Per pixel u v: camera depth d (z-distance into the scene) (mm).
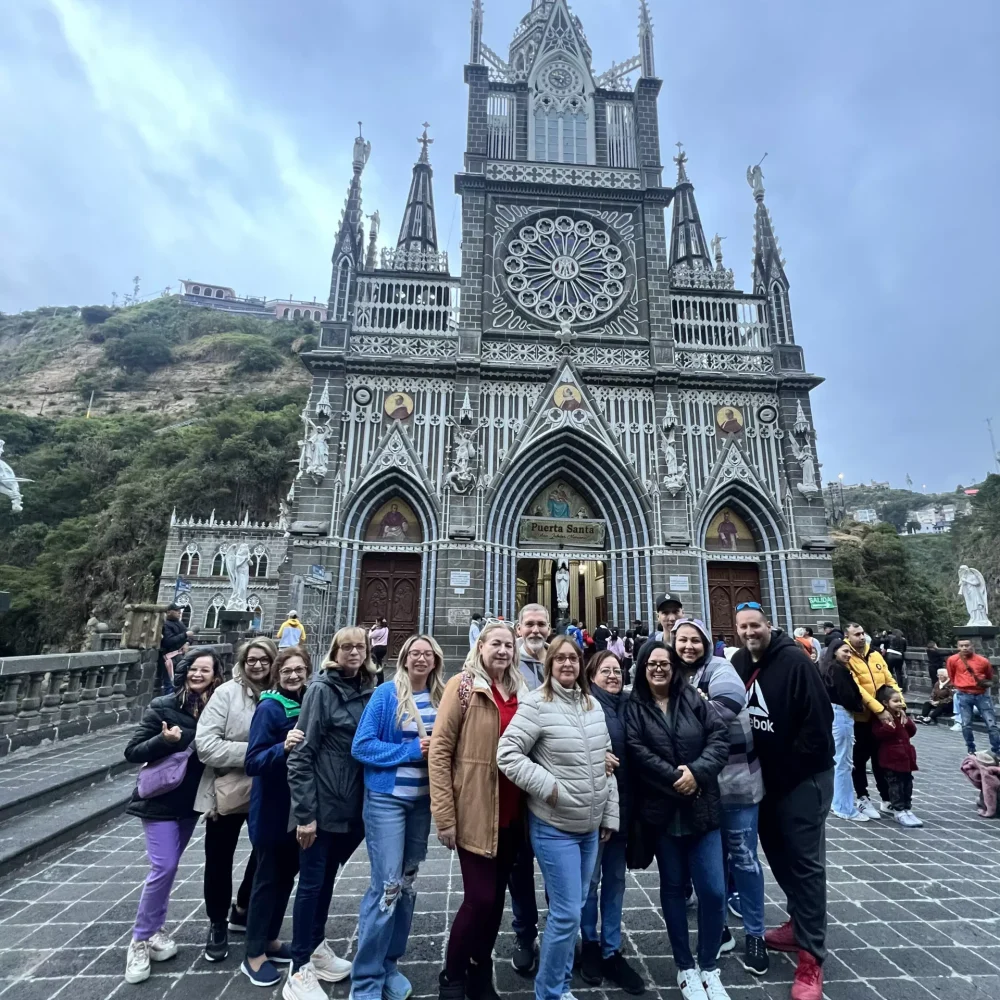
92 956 5227
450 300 27953
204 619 44562
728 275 30469
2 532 71812
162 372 115812
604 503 26188
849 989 4793
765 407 26938
